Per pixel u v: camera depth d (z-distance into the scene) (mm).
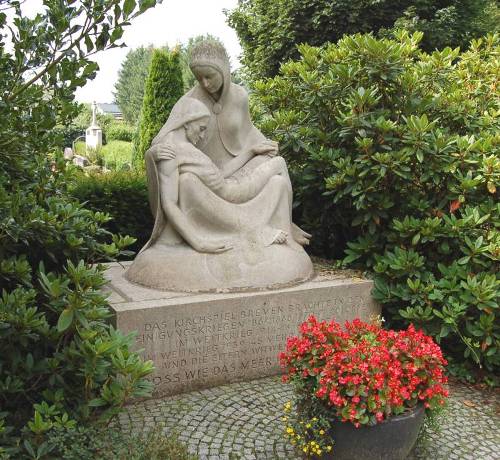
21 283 3074
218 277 4105
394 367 2771
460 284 4191
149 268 4195
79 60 2475
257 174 4637
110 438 2771
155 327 3693
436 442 3305
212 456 3049
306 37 12375
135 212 6707
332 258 5754
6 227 2611
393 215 4926
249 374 4070
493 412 3775
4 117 2609
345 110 5254
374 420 2721
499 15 12781
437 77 5375
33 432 2672
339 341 2943
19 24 2496
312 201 5496
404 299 4336
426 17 12125
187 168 4320
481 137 4906
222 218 4363
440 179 4594
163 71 11875
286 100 6082
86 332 2707
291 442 2984
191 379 3857
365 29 11891
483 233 4422
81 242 3080
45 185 3285
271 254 4355
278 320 4133
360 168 4680
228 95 4703
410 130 4531
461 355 4445
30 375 2840
